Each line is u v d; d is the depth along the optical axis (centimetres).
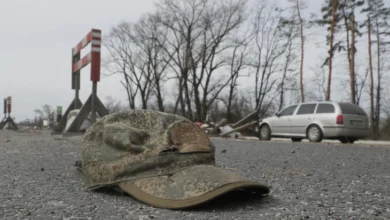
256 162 675
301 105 1597
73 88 1530
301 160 725
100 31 1224
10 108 2972
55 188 389
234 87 4212
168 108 5197
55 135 1409
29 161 612
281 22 3622
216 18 4444
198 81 4181
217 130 2123
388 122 3603
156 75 4675
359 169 607
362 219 297
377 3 3088
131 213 296
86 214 290
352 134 1441
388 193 402
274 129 1688
